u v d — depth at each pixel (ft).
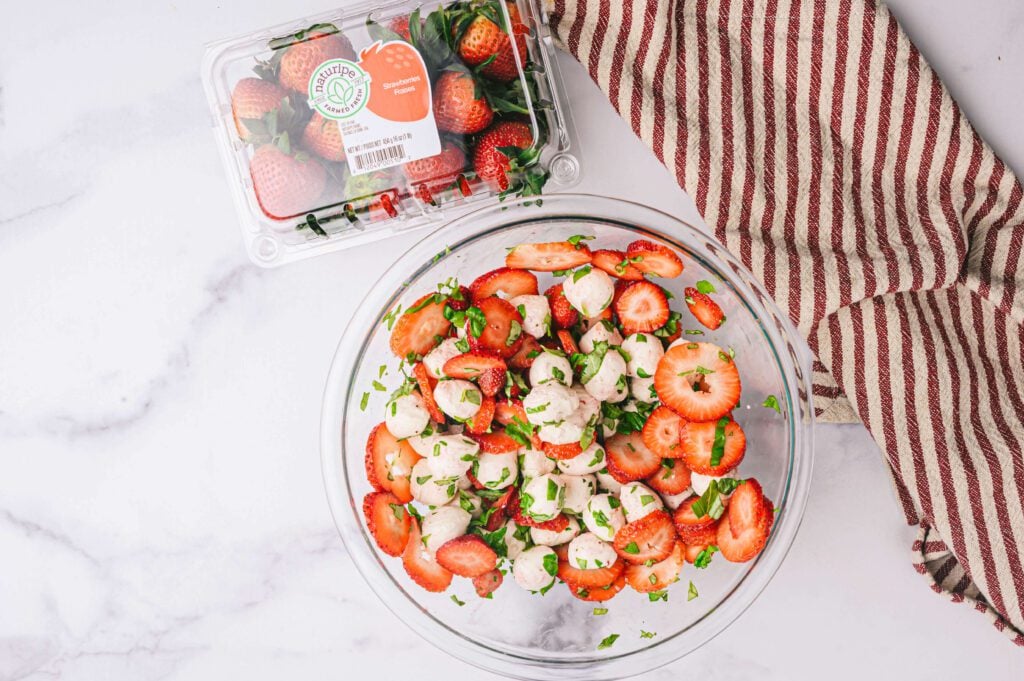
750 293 3.18
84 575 3.70
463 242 3.26
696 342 3.20
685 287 3.29
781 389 3.25
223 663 3.67
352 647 3.63
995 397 3.19
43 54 3.47
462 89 2.96
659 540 3.01
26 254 3.58
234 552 3.64
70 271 3.57
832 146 3.18
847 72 3.13
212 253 3.53
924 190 3.18
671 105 3.20
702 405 2.99
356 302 3.51
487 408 3.03
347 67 2.99
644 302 3.05
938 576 3.38
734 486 3.05
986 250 3.21
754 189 3.16
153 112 3.48
